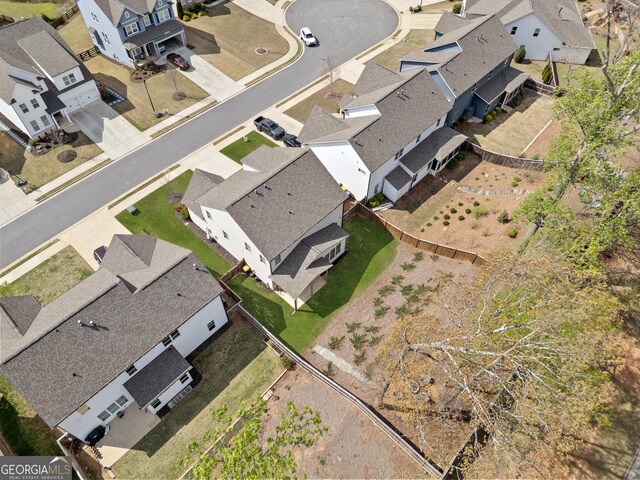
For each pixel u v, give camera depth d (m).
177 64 63.56
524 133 55.25
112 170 50.59
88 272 41.75
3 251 43.22
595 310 30.19
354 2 79.12
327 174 42.00
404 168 47.25
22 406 33.62
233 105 59.19
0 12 75.69
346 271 41.75
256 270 40.47
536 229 42.28
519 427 28.89
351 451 31.14
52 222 45.59
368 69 53.50
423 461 29.91
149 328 31.89
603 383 31.41
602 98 36.09
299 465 30.67
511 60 64.19
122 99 59.09
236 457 23.64
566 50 64.25
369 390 34.25
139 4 61.22
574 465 29.97
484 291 31.17
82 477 29.64
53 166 50.75
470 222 45.34
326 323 38.16
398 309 38.69
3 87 48.97
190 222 45.75
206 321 35.69
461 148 52.69
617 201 38.25
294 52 68.12
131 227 45.25
